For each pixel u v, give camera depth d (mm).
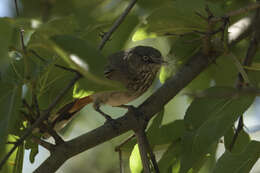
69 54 6422
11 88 8016
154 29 10500
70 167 15789
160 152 13773
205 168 11203
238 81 9570
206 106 9422
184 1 9648
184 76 10617
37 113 8406
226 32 9656
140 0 11422
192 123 9477
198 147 9344
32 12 12609
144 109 10148
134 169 10406
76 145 9367
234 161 9188
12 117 7688
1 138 7512
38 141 9266
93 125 14250
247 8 8805
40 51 8531
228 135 10336
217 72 12922
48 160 9289
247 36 11352
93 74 6234
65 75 8914
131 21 10977
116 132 9727
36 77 8383
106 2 10500
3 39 6738
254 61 10922
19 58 8938
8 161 9398
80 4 10750
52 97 9258
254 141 9203
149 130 10773
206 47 10469
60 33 6988
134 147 10445
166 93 10414
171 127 10867
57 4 12352
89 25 9672
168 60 11734
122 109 14156
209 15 9211
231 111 9094
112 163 15680
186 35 11312
